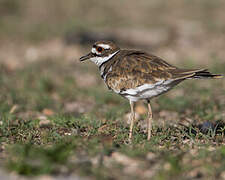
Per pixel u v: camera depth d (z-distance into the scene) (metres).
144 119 11.46
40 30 27.69
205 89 14.90
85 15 32.44
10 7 33.56
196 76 8.23
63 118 10.61
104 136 9.08
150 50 22.67
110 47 9.62
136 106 13.20
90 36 23.98
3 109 12.45
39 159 7.20
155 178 6.57
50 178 6.57
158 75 8.31
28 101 13.99
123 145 8.26
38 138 9.19
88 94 14.95
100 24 28.80
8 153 7.88
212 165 7.11
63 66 19.62
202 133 9.52
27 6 34.56
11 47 23.80
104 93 14.82
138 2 36.81
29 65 19.36
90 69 19.11
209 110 12.52
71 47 23.66
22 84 16.14
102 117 11.69
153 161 7.37
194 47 23.05
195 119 11.45
